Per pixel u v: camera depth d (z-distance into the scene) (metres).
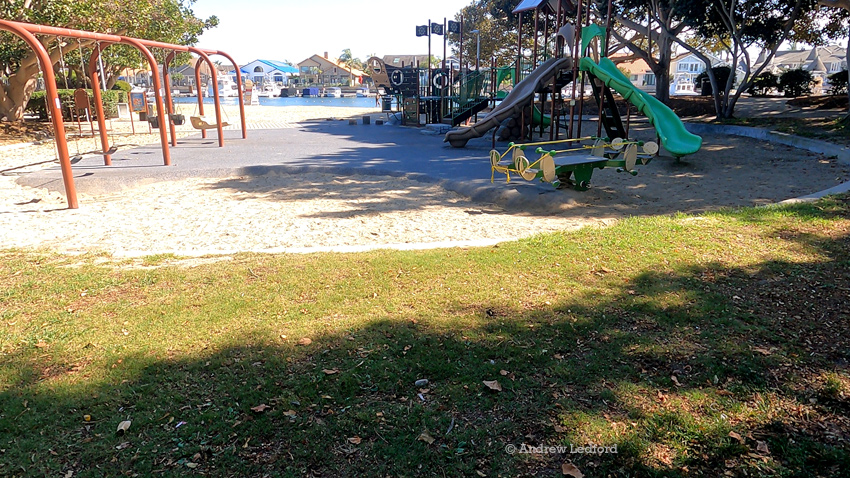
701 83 33.25
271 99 71.56
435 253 6.08
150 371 3.61
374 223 8.26
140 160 14.05
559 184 9.84
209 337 4.09
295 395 3.33
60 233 7.78
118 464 2.76
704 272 5.31
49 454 2.84
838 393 3.31
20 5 16.91
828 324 4.20
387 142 18.94
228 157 14.75
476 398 3.29
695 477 2.64
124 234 7.73
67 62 27.45
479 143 18.59
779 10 22.11
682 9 22.03
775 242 6.23
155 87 13.01
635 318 4.32
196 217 8.80
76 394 3.35
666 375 3.52
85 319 4.45
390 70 29.41
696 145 13.54
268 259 5.98
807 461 2.75
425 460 2.78
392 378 3.49
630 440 2.89
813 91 37.25
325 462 2.77
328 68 115.12
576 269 5.44
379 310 4.53
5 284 5.34
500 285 5.05
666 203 9.40
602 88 16.69
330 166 13.20
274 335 4.10
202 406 3.23
